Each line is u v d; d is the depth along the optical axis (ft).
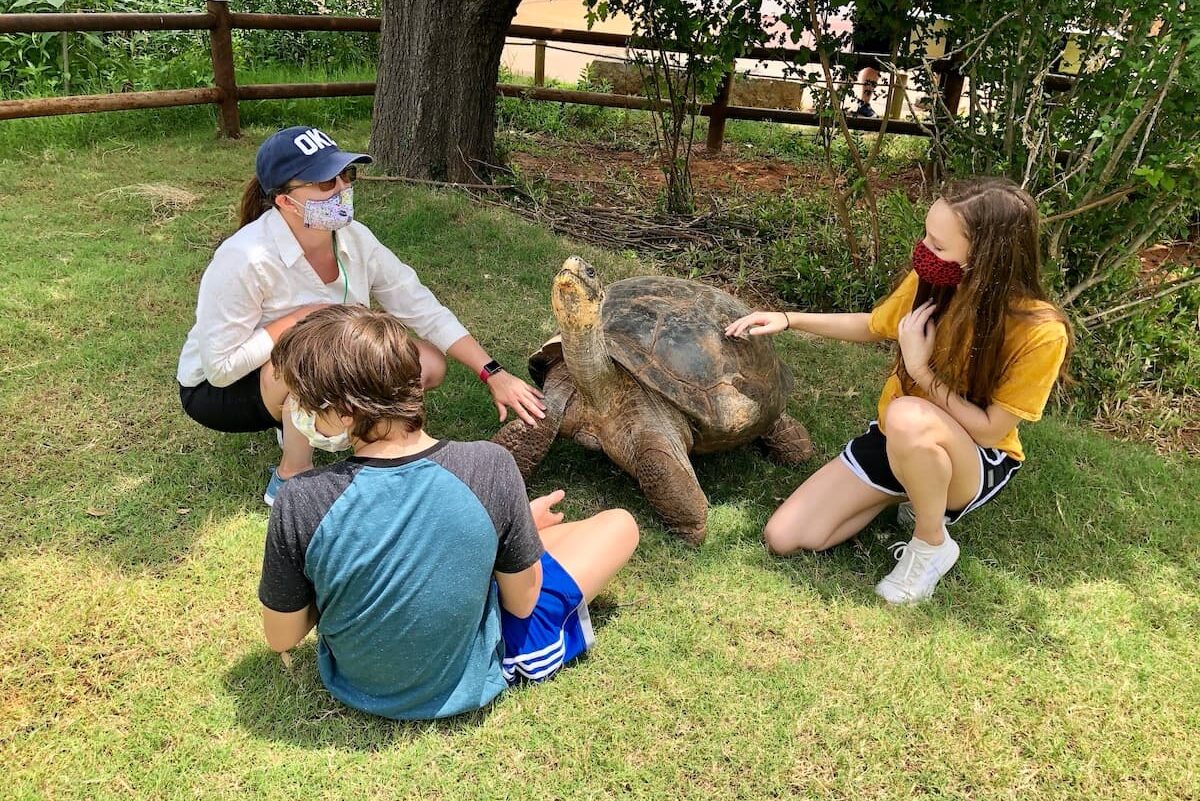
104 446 10.14
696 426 9.50
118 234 16.01
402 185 19.36
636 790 6.61
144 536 8.83
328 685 6.91
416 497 5.92
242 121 24.81
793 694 7.51
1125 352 13.60
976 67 14.52
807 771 6.87
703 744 7.00
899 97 27.30
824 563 9.25
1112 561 9.58
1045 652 8.19
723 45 18.01
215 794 6.40
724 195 22.82
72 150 20.44
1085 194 12.83
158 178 19.21
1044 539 9.91
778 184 24.56
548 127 29.50
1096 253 13.47
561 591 7.20
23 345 11.95
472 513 6.09
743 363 9.77
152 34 27.50
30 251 14.87
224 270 8.25
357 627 6.21
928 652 8.04
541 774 6.67
